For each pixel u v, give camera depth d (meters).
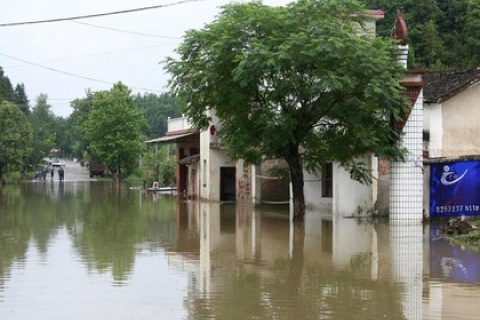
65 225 23.03
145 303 10.53
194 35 22.59
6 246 17.39
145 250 16.73
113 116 67.69
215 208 32.03
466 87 25.34
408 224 23.22
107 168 74.94
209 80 22.20
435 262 14.73
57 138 134.62
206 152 37.59
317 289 11.67
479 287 11.88
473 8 43.34
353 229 21.89
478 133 25.92
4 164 64.31
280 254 16.05
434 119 25.53
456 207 24.31
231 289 11.67
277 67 20.14
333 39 19.83
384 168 26.00
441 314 9.89
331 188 29.22
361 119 22.45
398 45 23.16
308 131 23.50
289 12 21.64
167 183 53.12
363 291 11.52
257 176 33.47
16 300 10.74
